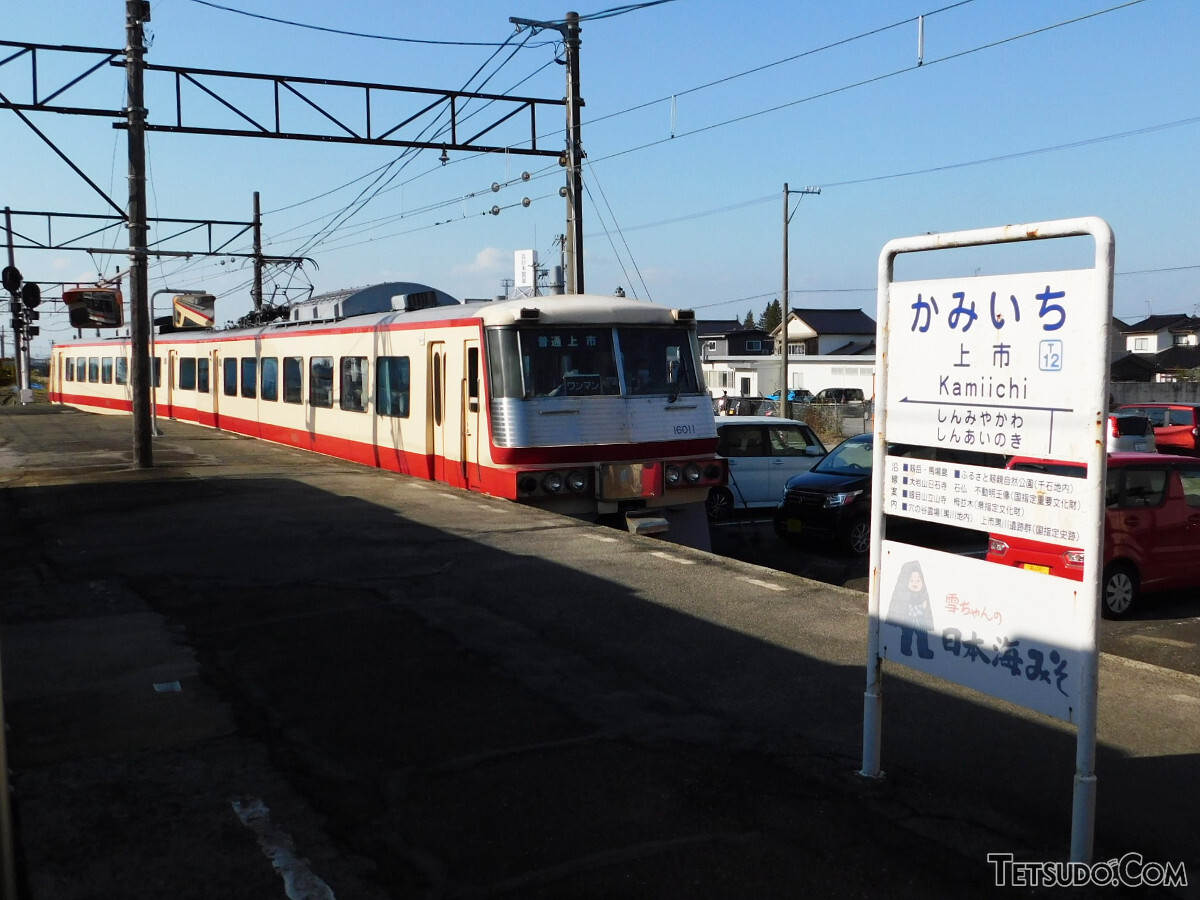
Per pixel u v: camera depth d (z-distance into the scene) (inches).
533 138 744.3
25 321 1182.3
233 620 284.4
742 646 258.8
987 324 154.9
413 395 554.9
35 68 598.5
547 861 153.4
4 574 341.4
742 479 613.6
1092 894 143.7
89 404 1498.5
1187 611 389.7
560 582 325.4
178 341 1116.5
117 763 189.0
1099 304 138.6
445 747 196.1
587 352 463.5
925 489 167.0
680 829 162.9
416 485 528.4
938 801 171.6
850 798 172.9
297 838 161.0
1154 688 226.4
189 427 1023.0
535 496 444.8
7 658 251.3
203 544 386.0
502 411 447.8
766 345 2647.6
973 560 159.9
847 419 1437.0
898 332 170.1
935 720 208.2
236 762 189.6
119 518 445.4
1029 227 147.1
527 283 1171.3
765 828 162.9
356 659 249.8
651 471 465.4
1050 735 200.4
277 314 920.3
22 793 176.2
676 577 333.4
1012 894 143.9
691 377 487.8
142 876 149.7
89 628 277.4
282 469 616.7
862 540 508.4
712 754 191.6
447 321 507.5
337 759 191.0
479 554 366.3
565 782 180.1
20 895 144.1
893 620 173.9
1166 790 174.9
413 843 159.2
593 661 247.3
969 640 160.9
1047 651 149.3
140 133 609.9
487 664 245.1
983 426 155.9
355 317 673.6
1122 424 893.8
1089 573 142.3
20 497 513.7
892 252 168.9
